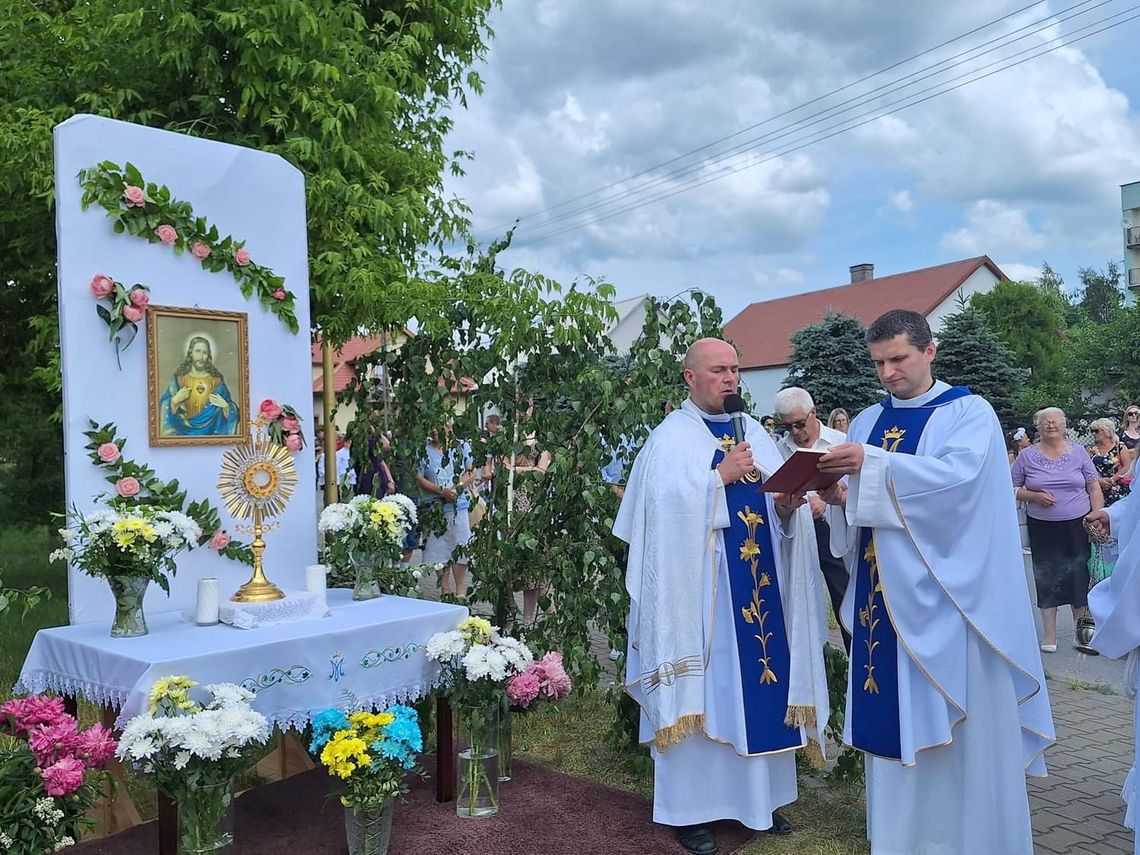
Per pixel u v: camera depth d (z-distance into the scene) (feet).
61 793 9.29
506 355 16.71
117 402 12.51
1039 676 10.62
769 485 10.59
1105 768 14.53
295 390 14.58
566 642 15.38
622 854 11.48
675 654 11.43
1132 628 10.54
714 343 12.32
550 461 16.11
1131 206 135.64
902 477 10.28
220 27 18.19
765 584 11.93
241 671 10.63
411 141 25.89
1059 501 20.89
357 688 11.74
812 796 13.58
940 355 70.79
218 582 12.14
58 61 20.42
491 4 26.94
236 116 19.89
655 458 11.99
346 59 19.95
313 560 14.60
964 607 10.24
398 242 23.16
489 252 18.29
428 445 20.86
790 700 11.74
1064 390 90.33
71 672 11.02
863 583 11.19
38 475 28.73
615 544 15.67
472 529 17.46
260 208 14.28
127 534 10.88
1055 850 11.70
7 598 12.92
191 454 13.25
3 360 25.98
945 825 10.71
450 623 12.99
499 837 11.89
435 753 14.71
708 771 11.72
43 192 18.06
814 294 124.67
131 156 12.80
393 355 18.89
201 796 9.67
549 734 16.25
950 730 10.33
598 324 16.24
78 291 12.23
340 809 12.77
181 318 13.19
